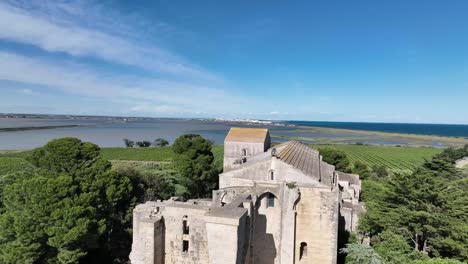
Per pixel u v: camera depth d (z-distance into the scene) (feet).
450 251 111.14
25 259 103.81
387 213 123.75
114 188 132.98
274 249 113.29
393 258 105.29
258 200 113.91
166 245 91.66
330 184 115.85
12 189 111.96
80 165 137.18
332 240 110.11
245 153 190.70
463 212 108.78
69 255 107.76
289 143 174.70
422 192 115.65
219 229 75.20
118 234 140.97
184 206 90.68
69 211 107.96
